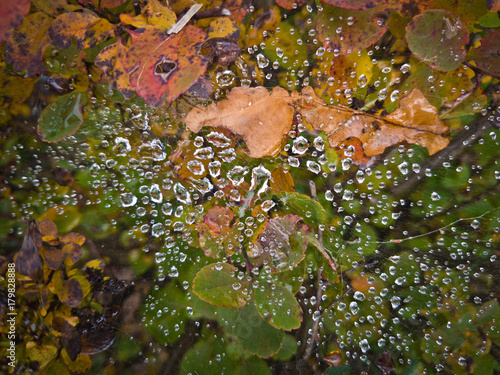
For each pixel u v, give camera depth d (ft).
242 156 0.55
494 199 0.60
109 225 0.58
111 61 0.46
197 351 0.56
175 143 0.56
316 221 0.55
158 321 0.56
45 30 0.47
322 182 0.59
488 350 0.56
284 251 0.52
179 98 0.53
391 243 0.60
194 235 0.56
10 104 0.53
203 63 0.45
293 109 0.52
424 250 0.60
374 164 0.59
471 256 0.60
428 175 0.61
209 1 0.49
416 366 0.57
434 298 0.59
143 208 0.58
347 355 0.58
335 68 0.55
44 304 0.48
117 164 0.57
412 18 0.49
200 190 0.56
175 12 0.49
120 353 0.55
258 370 0.57
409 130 0.53
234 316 0.55
